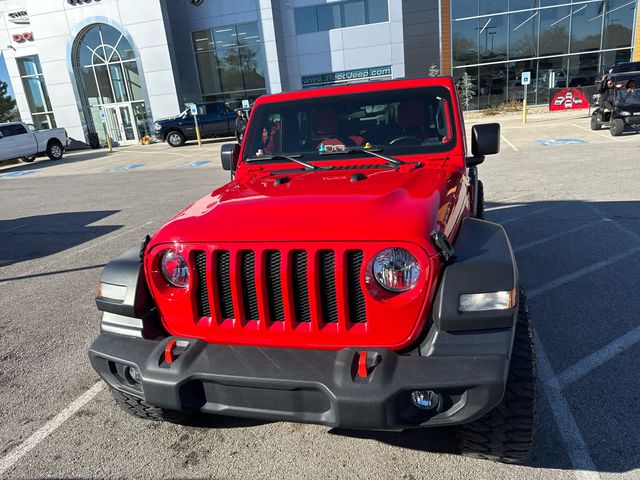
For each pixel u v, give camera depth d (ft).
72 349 13.75
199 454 9.14
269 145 11.84
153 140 99.25
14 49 101.81
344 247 6.98
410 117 11.11
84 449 9.49
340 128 11.42
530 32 89.71
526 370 7.14
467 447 7.82
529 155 41.68
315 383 6.75
